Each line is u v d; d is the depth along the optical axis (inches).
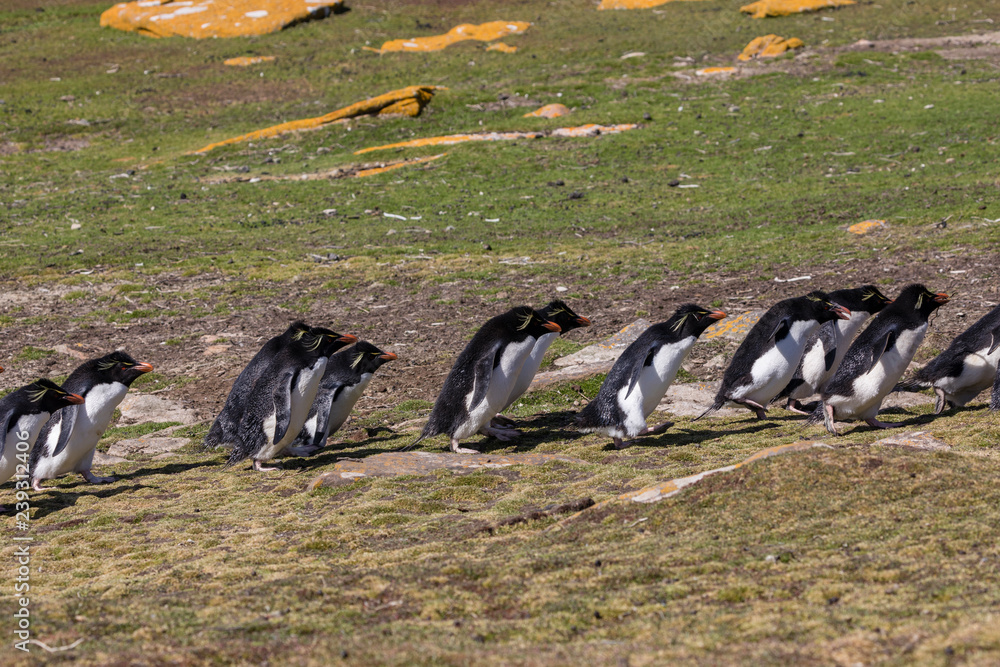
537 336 1347.2
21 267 2738.7
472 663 547.2
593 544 801.6
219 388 1828.2
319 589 724.7
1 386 1879.9
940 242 2362.2
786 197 3142.2
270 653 587.8
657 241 2792.8
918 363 1592.0
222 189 3666.3
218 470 1363.2
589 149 3870.6
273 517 1046.4
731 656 531.5
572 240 2874.0
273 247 2918.3
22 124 4702.3
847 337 1368.1
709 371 1683.1
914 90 4244.6
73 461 1274.6
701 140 3892.7
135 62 5753.0
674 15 6112.2
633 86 4719.5
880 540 711.7
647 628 595.5
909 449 932.6
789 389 1417.3
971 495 781.3
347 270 2640.3
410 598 694.5
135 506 1149.1
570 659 546.9
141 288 2527.1
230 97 5162.4
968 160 3272.6
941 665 484.1
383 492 1092.5
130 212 3383.4
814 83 4520.2
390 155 3983.8
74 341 2150.6
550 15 6358.3
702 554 726.5
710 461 1127.6
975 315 1798.7
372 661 559.5
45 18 6653.5
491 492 1079.6
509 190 3472.0
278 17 6299.2
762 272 2345.0
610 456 1220.5
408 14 6520.7
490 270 2568.9
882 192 3002.0
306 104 4960.6
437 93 4694.9
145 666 568.1
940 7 5812.0
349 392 1476.4
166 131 4682.6
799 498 824.3
